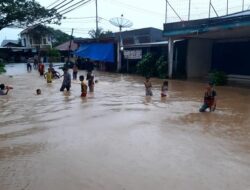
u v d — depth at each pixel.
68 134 9.02
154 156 7.24
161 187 5.70
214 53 29.12
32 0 38.72
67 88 18.83
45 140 8.45
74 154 7.36
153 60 30.00
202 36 26.17
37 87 20.78
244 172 6.38
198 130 9.59
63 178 6.06
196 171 6.41
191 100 15.49
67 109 12.91
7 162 6.88
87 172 6.34
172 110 12.80
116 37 35.75
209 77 25.58
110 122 10.50
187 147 7.90
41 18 39.84
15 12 37.50
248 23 19.28
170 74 27.38
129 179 6.02
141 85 22.19
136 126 9.97
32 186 5.74
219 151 7.62
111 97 16.33
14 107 13.44
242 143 8.29
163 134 9.05
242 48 26.72
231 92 18.78
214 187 5.71
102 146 7.93
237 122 10.75
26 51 64.81
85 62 40.75
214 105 12.70
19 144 8.13
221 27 21.19
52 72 27.14
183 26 24.41
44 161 6.93
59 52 63.50
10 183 5.86
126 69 34.62
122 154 7.36
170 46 27.19
